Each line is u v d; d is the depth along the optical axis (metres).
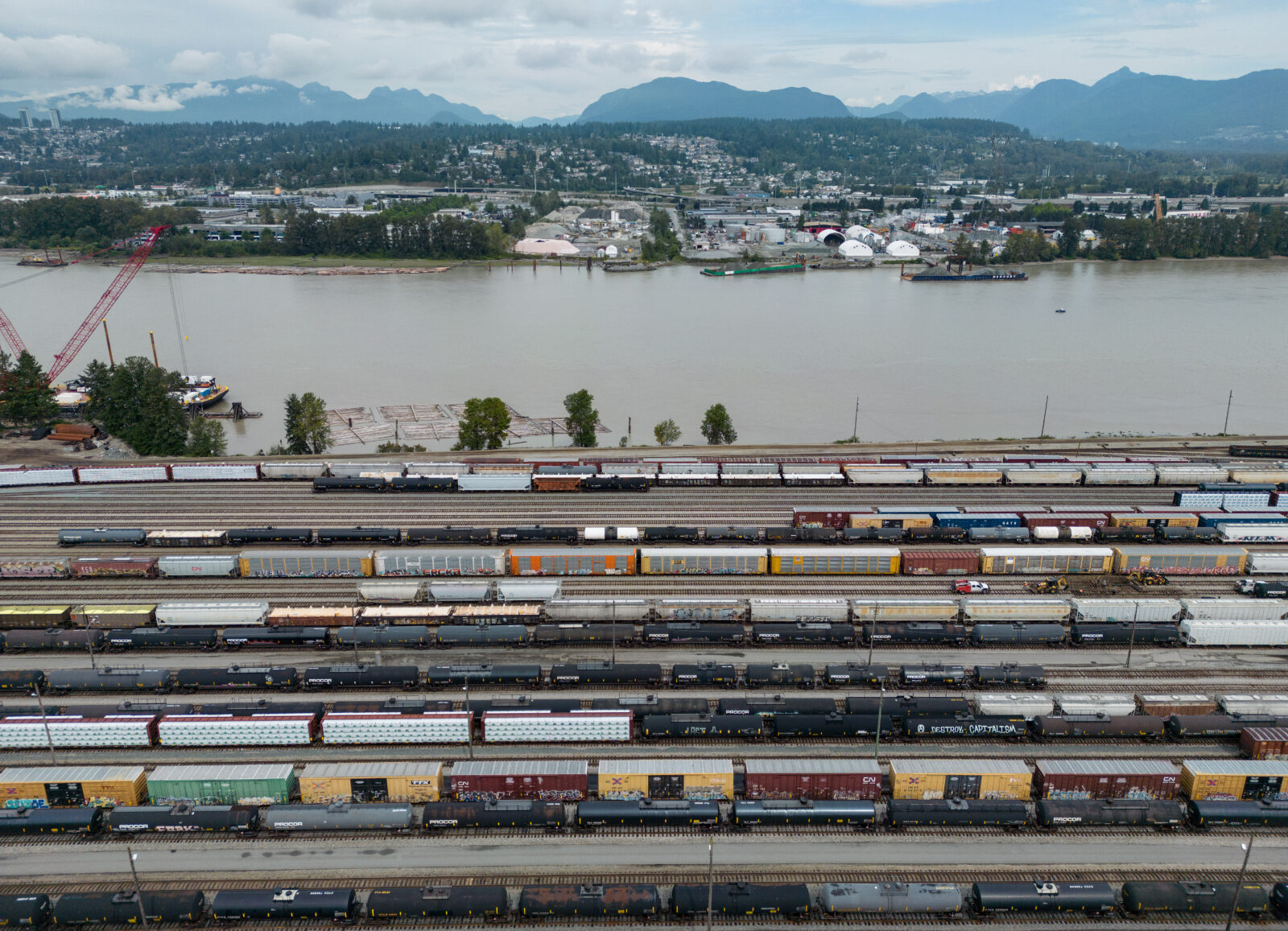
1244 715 93.88
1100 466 166.12
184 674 100.44
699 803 81.06
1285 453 179.75
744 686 102.94
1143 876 75.31
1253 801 81.44
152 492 159.88
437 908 69.56
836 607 113.75
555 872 75.56
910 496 159.50
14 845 78.25
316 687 101.62
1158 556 130.38
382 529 138.00
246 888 73.12
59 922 69.12
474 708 95.12
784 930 69.69
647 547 132.12
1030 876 75.19
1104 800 82.56
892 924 70.56
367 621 113.50
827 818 80.38
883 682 101.12
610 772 82.81
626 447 191.38
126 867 75.94
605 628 110.31
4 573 127.25
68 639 107.81
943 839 79.69
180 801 81.69
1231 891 70.56
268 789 82.06
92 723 89.88
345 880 74.50
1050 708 94.56
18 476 160.12
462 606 116.69
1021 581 129.12
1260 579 129.88
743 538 139.88
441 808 79.94
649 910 69.94
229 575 128.75
